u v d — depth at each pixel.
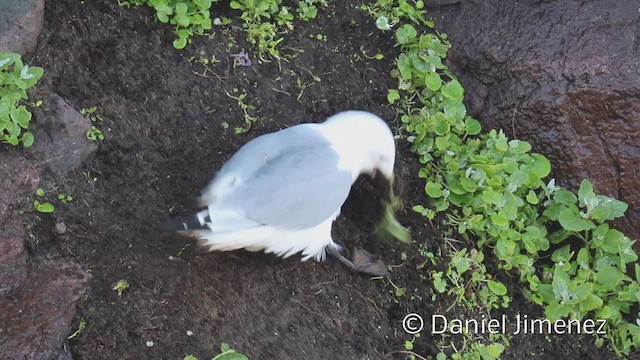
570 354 6.88
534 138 7.08
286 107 6.73
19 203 5.66
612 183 7.04
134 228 5.90
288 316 6.00
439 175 6.81
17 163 5.75
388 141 5.97
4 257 5.45
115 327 5.57
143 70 6.48
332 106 6.89
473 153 6.87
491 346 6.43
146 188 6.07
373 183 6.32
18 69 5.84
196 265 5.89
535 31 7.22
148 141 6.25
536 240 6.86
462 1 7.49
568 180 7.04
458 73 7.32
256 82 6.74
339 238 6.48
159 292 5.74
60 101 6.01
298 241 5.77
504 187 6.73
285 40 7.03
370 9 7.38
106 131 6.14
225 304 5.86
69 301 5.45
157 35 6.66
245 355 5.73
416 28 7.41
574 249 7.07
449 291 6.54
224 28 6.87
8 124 5.68
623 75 6.99
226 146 6.43
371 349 6.19
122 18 6.61
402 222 6.68
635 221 7.03
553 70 7.07
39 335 5.32
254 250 5.86
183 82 6.54
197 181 6.21
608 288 6.81
